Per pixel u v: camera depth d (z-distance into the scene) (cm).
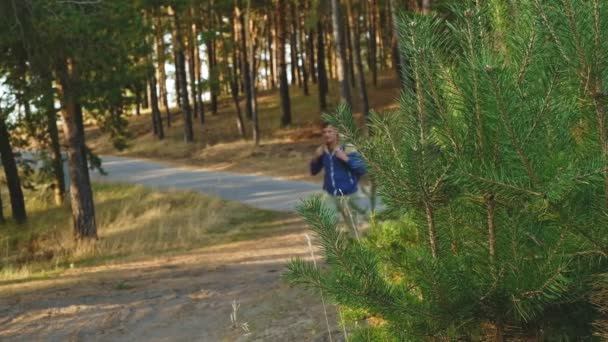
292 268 227
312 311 555
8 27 1172
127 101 1509
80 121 1524
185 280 823
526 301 201
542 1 188
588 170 174
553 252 194
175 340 546
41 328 617
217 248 1217
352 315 321
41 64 1233
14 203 2059
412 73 210
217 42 4459
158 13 3017
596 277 196
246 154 3066
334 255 221
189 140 3672
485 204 207
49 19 1165
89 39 1227
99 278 895
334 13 2144
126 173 2983
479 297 209
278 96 4516
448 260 217
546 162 184
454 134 205
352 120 222
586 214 190
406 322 222
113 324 618
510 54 220
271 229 1455
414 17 207
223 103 4800
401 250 286
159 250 1270
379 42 4662
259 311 589
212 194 2125
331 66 4991
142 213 1905
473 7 209
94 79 1320
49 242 1496
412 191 209
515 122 182
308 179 2353
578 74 179
